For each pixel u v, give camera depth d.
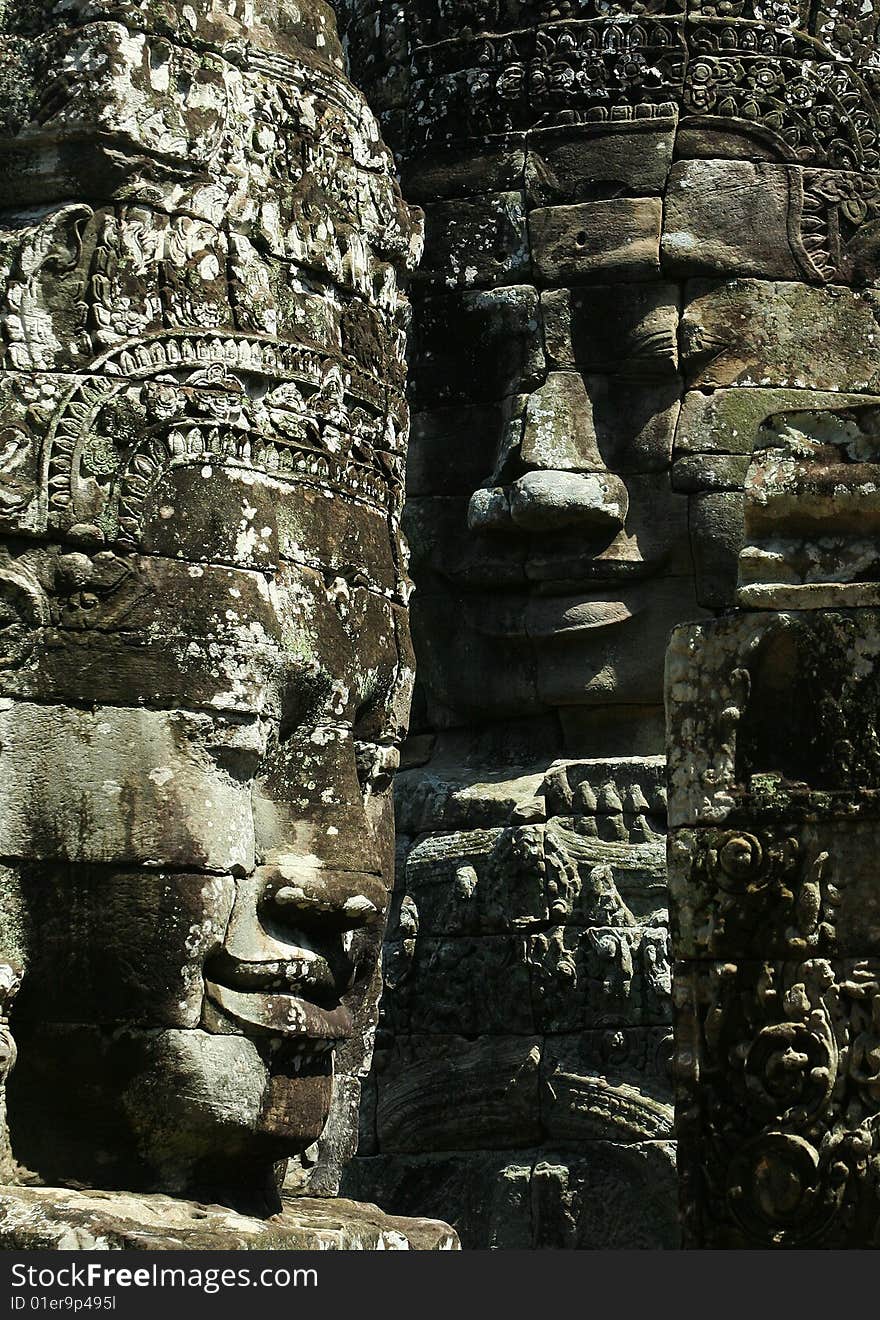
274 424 6.92
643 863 9.93
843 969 7.07
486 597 10.47
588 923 9.91
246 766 6.66
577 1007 9.88
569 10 10.47
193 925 6.45
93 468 6.56
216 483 6.71
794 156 10.33
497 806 10.18
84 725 6.48
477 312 10.48
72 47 6.71
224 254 6.90
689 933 7.24
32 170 6.73
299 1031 6.64
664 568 10.20
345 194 7.43
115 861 6.42
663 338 10.16
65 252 6.66
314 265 7.20
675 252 10.20
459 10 10.66
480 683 10.47
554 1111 9.80
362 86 10.90
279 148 7.18
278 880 6.68
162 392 6.68
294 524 6.91
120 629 6.52
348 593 7.09
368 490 7.32
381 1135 10.21
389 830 7.56
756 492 7.26
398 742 7.58
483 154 10.54
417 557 10.55
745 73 10.33
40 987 6.45
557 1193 9.70
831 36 10.47
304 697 6.91
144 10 6.78
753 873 7.15
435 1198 10.03
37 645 6.50
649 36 10.35
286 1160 7.38
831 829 7.11
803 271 10.28
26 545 6.51
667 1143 9.57
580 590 10.23
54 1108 6.50
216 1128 6.50
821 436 7.30
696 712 7.29
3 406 6.54
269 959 6.59
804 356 10.23
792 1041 7.08
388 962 10.29
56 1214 6.09
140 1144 6.51
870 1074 7.01
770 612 7.21
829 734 7.11
